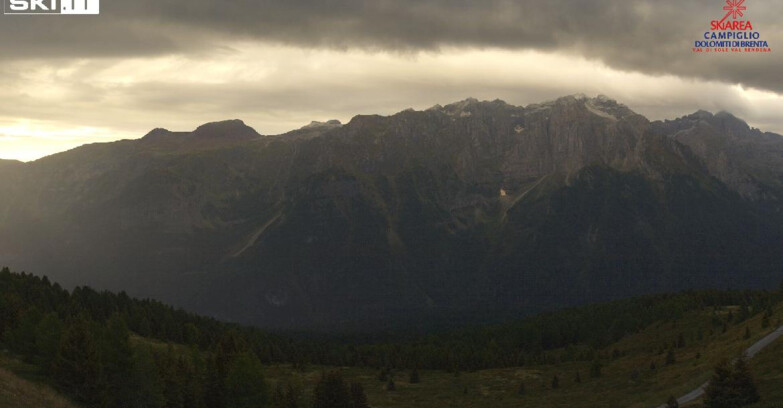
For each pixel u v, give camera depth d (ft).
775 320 609.01
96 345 455.63
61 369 435.12
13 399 372.38
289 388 551.59
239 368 491.72
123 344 446.19
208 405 499.92
